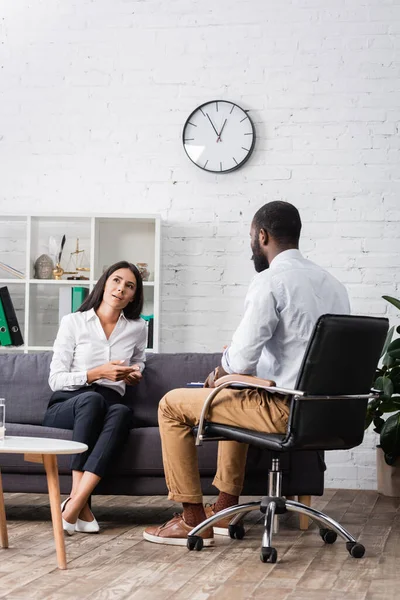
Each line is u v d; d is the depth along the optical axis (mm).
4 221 5219
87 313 3908
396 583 2625
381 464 4711
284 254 3098
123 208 5195
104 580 2609
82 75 5250
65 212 4949
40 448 2664
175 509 4047
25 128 5262
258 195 5121
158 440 3645
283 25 5141
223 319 5113
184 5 5207
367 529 3609
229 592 2484
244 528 3576
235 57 5160
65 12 5273
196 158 5137
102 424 3539
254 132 5098
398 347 4527
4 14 5289
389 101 5059
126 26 5238
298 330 2971
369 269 5035
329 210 5070
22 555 2955
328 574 2736
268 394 2986
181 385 4094
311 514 3090
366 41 5082
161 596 2424
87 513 3422
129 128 5215
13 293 5227
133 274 3953
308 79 5113
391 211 5039
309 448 2945
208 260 5137
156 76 5211
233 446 3408
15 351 5078
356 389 3014
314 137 5090
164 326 5137
